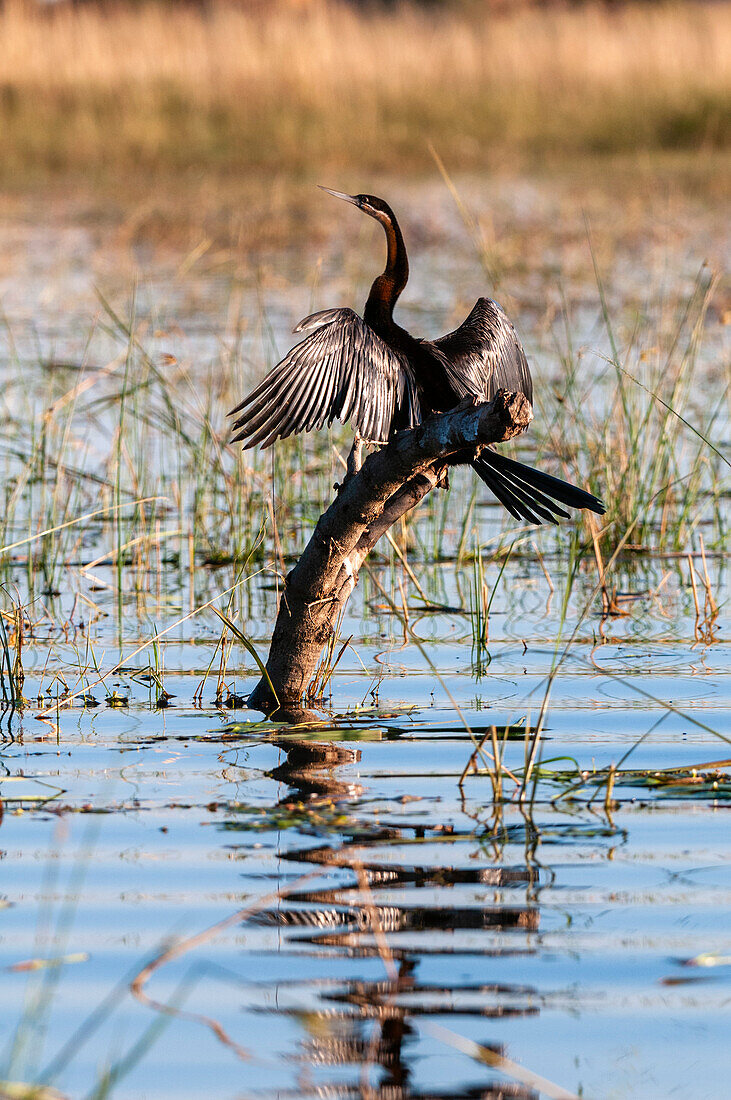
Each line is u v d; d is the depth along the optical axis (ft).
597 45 147.74
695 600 36.04
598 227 100.22
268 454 50.26
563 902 20.20
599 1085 15.71
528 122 135.85
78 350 65.92
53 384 60.29
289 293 80.69
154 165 126.93
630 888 20.65
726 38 148.25
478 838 22.63
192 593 40.11
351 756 27.07
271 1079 16.10
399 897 20.39
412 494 30.01
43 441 45.65
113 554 43.78
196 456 46.98
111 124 130.82
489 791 25.02
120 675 32.83
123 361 62.18
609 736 28.14
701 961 18.42
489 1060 16.25
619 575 42.06
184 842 22.50
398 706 30.40
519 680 32.22
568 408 54.65
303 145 128.88
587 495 27.53
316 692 31.45
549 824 23.35
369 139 130.11
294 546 44.24
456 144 131.03
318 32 143.95
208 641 35.78
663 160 129.49
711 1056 16.29
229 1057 16.48
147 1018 17.29
